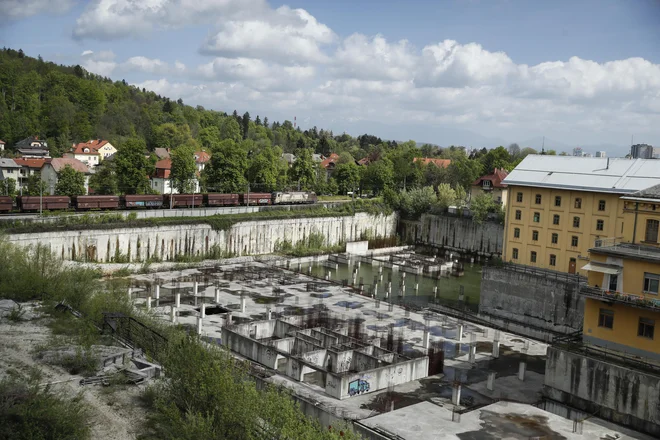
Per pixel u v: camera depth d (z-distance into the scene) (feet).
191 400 98.68
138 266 293.64
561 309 228.84
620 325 156.66
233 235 348.38
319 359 167.43
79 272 192.44
